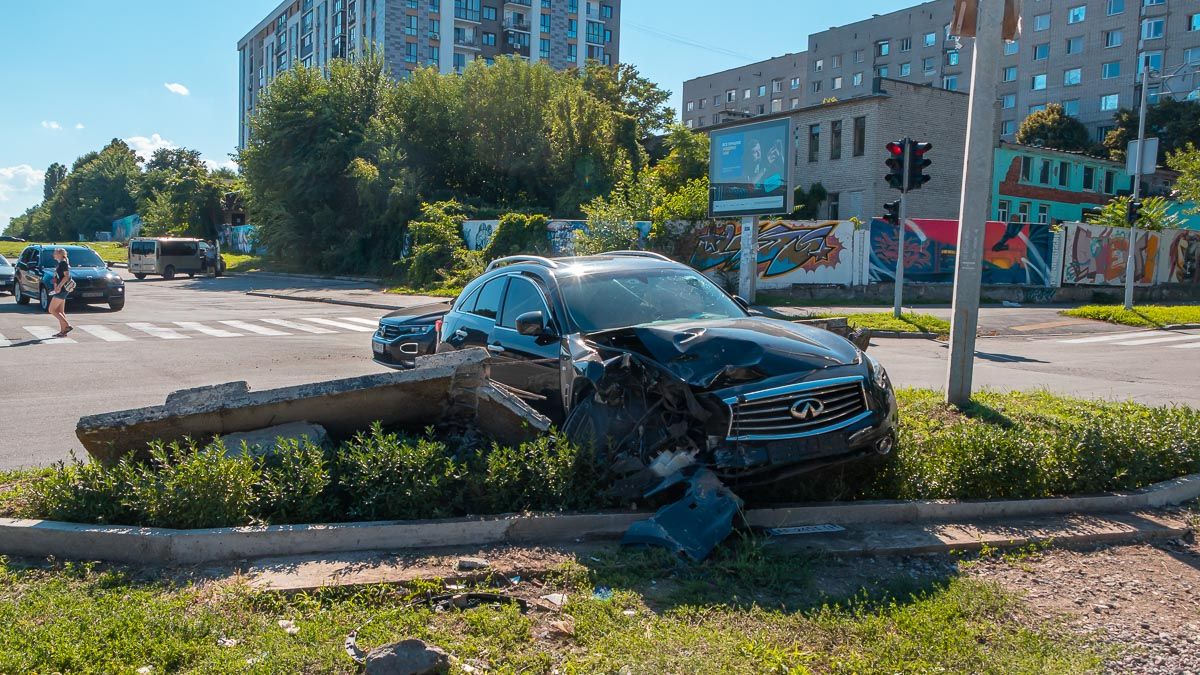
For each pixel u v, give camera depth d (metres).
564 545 4.56
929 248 25.95
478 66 44.19
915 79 79.44
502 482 4.82
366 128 43.53
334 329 18.78
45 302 22.20
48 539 4.43
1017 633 3.61
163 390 10.43
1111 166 42.12
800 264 25.97
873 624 3.59
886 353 15.00
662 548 4.37
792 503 5.10
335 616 3.60
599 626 3.56
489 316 7.04
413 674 3.04
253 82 114.62
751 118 38.53
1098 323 20.61
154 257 44.41
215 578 4.05
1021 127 60.31
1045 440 5.90
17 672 3.08
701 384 4.65
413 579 3.95
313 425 5.52
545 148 42.56
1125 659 3.45
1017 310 23.91
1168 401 9.72
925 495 5.36
